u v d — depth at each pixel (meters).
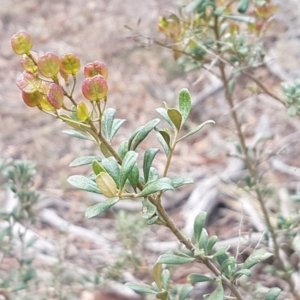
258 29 0.60
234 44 0.58
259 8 0.58
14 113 1.32
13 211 0.67
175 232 0.39
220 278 0.41
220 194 0.97
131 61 1.48
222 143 1.13
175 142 0.38
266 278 0.75
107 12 1.78
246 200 0.91
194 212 0.95
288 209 0.85
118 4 1.80
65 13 1.81
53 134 1.23
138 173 0.37
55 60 0.36
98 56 1.53
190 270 0.81
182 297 0.46
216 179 0.98
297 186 0.93
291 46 1.32
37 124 1.27
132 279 0.76
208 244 0.42
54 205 1.02
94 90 0.36
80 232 0.95
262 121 1.14
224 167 1.07
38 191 1.04
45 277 0.78
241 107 1.21
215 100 1.25
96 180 0.36
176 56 0.62
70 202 1.03
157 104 1.32
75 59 0.37
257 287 0.61
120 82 1.42
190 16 0.68
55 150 1.17
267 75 1.26
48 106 0.37
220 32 0.61
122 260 0.68
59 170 1.11
